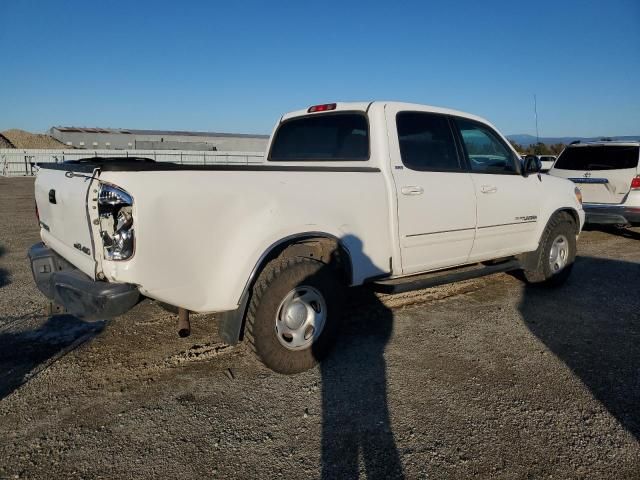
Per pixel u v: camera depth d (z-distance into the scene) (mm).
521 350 4070
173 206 2875
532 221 5410
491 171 5035
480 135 5074
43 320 4680
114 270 2828
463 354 3986
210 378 3584
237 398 3303
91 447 2768
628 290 5836
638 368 3734
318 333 3654
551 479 2508
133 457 2682
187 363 3820
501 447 2766
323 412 3127
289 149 5020
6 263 7090
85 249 3012
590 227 11062
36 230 10305
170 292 2969
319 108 4699
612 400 3266
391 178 4082
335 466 2611
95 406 3195
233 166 3221
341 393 3359
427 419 3045
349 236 3766
